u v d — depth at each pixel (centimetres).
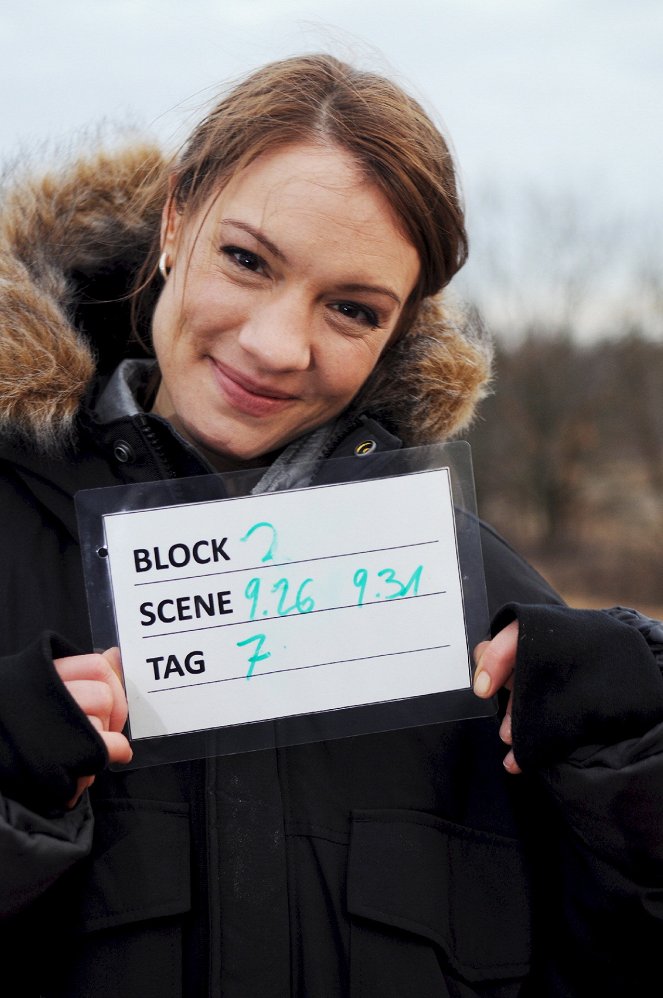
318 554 105
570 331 2052
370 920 102
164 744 102
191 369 108
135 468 110
